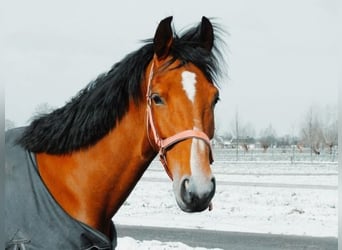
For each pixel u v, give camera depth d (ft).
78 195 9.94
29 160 9.94
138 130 9.88
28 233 9.36
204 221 36.06
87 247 9.57
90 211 9.94
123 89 9.92
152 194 51.01
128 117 9.91
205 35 10.23
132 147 9.93
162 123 9.02
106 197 10.05
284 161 123.13
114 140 9.93
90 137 9.97
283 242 28.68
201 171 8.39
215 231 32.19
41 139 10.15
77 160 10.06
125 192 10.15
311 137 198.18
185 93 8.98
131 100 9.86
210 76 9.84
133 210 41.24
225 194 49.80
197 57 9.57
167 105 9.02
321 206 42.42
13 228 9.41
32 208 9.46
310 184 60.39
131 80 9.85
